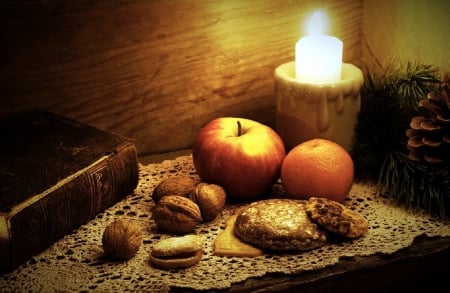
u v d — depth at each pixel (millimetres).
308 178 837
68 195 794
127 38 934
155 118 975
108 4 915
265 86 1004
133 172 869
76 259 780
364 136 914
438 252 793
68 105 938
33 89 920
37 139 853
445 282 812
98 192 828
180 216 809
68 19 909
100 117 954
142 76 953
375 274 779
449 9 883
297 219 795
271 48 989
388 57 982
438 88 893
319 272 765
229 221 832
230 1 952
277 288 749
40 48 909
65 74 926
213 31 958
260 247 789
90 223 832
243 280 751
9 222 742
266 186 870
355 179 912
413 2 929
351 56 1030
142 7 927
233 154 854
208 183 873
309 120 896
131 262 778
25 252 766
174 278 756
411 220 835
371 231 816
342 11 1007
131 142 863
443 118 835
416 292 805
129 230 777
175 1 934
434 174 842
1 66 902
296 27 991
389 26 973
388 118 904
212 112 994
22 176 787
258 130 876
